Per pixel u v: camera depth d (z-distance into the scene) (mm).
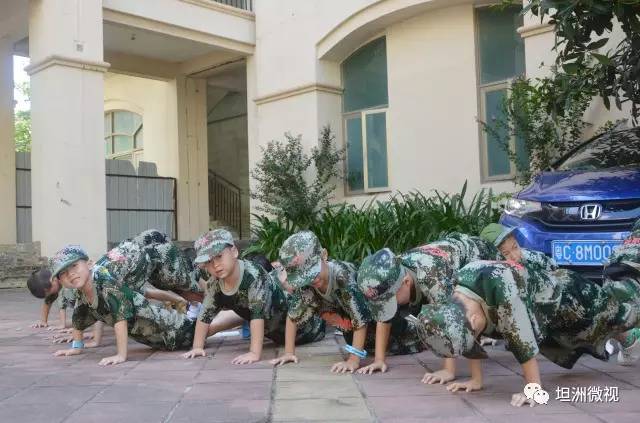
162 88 14102
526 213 4938
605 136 5914
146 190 13336
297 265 3684
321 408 2891
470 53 9164
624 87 5586
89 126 9672
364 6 9883
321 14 10523
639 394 3023
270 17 11398
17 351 4660
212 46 11570
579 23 4988
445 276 3529
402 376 3572
